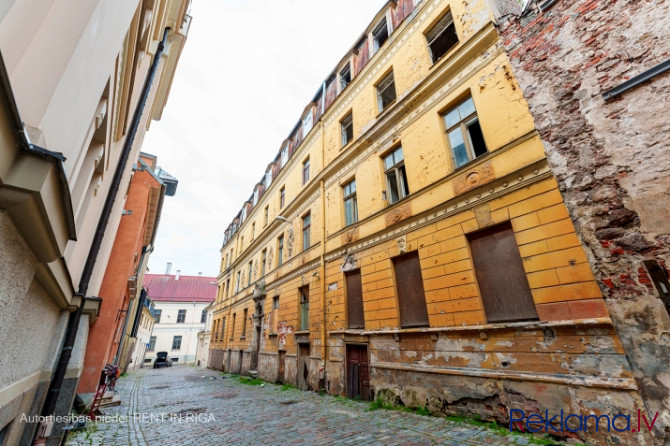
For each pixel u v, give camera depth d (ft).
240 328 66.08
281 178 59.82
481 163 22.48
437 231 24.44
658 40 11.35
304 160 50.90
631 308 10.66
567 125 13.61
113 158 15.84
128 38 9.76
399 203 28.76
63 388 17.24
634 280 10.72
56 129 4.77
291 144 59.36
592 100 12.92
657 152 10.78
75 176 7.07
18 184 4.06
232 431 19.69
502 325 18.51
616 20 12.73
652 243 10.46
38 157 4.31
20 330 8.19
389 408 23.97
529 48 15.96
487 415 18.29
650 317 10.18
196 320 139.44
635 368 10.28
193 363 126.52
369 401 27.17
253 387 41.88
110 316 29.84
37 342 10.92
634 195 11.14
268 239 59.93
